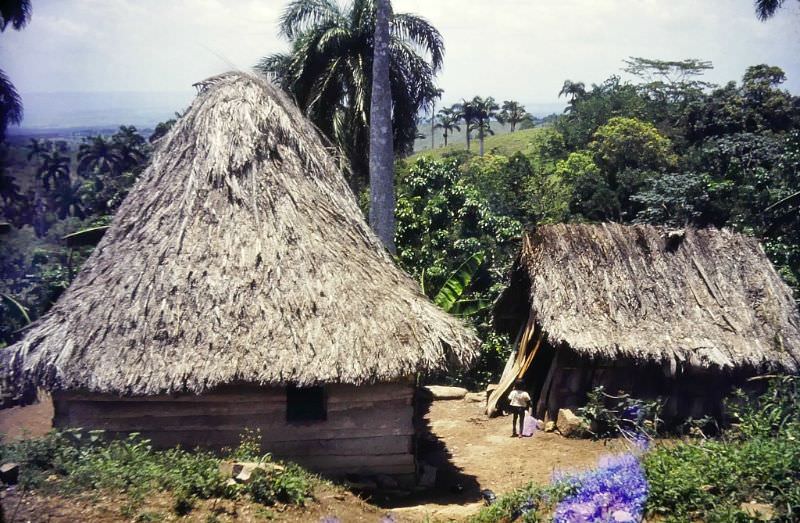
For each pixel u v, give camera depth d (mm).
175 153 11914
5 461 7727
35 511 6887
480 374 19750
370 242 11711
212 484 7992
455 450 12922
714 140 44719
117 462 8266
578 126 60625
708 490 6891
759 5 23859
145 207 11242
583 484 7512
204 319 9852
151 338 9656
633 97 59406
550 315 13102
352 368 9547
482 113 94500
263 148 11680
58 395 10062
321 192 11836
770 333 13094
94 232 16031
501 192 40344
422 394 17094
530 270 14023
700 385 13266
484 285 21172
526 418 13984
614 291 13508
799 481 6559
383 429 10383
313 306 10102
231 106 12047
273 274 10336
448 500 10070
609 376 13617
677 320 13234
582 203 34906
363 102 22438
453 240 22094
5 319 15289
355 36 23062
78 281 10539
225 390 10195
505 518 7676
